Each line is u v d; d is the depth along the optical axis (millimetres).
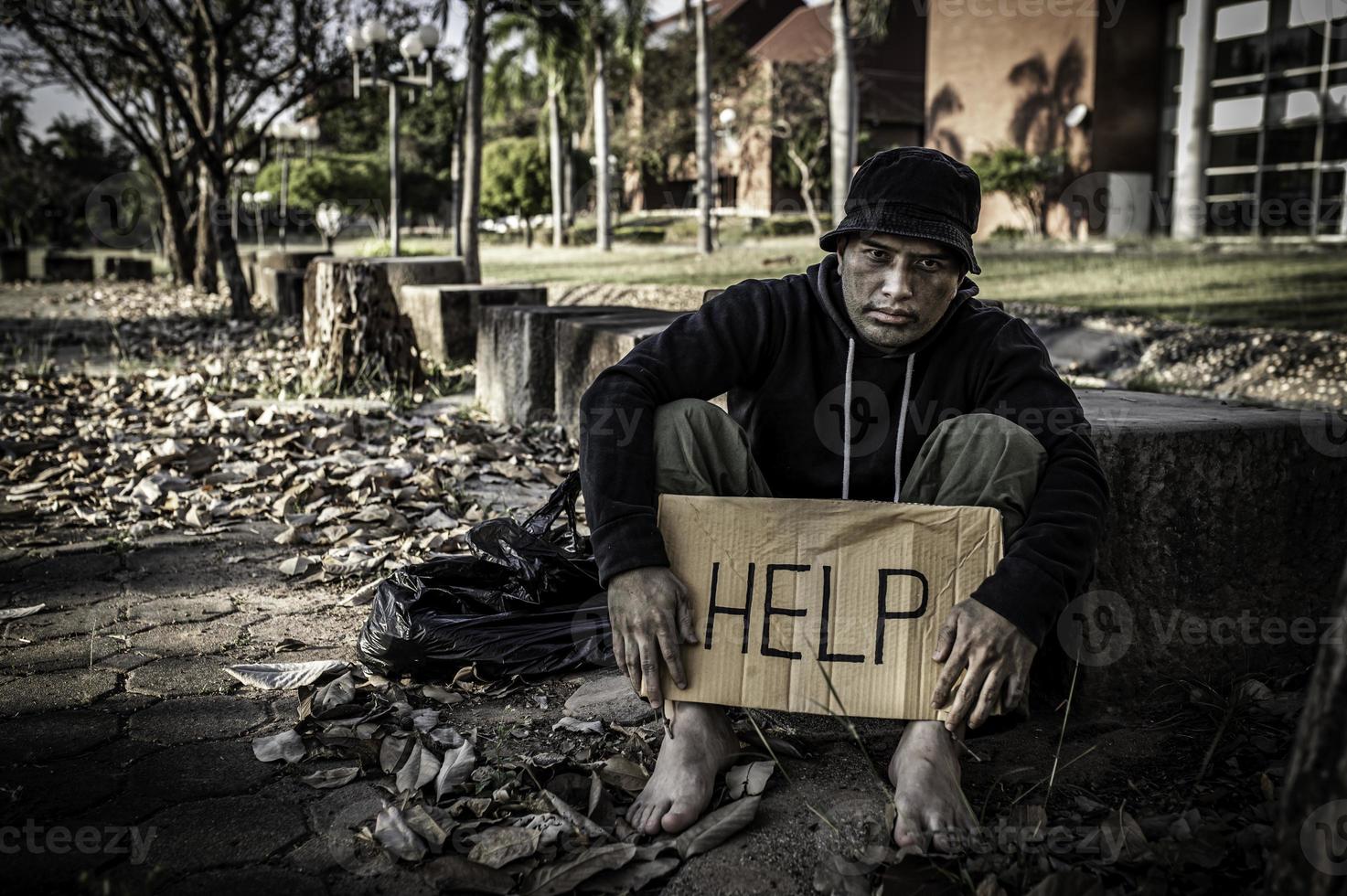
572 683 2668
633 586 1951
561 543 2994
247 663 2775
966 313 2170
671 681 2010
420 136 49375
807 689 1970
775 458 2236
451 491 4465
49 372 8242
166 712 2471
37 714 2451
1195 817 1924
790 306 2158
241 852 1895
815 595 1994
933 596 1954
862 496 2203
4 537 3912
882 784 2010
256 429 5664
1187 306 10727
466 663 2648
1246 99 24828
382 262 12086
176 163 23141
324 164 45438
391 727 2383
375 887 1799
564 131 37844
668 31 38875
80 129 45625
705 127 23703
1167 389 8234
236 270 14039
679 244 32000
